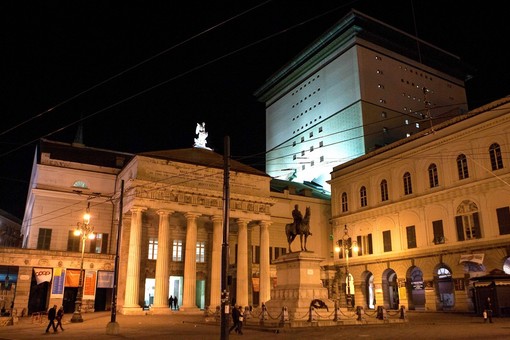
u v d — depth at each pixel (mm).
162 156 50188
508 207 41875
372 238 56094
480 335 22203
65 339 23281
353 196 60281
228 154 21188
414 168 51844
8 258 43750
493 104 44531
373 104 82500
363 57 84688
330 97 89125
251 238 58594
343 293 58969
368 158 58688
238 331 24734
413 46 90312
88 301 46156
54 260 45594
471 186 45219
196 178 51062
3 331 28266
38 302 47250
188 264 47844
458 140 47281
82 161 55969
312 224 65000
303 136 95375
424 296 49219
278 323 26312
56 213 51906
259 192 55031
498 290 36875
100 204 54000
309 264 30531
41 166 52750
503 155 42781
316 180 88125
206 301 53281
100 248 52594
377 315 30812
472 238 44469
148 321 35469
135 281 44750
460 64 97375
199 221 55531
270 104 110875
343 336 22359
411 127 86250
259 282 53281
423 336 22016
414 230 50719
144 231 52312
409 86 89625
